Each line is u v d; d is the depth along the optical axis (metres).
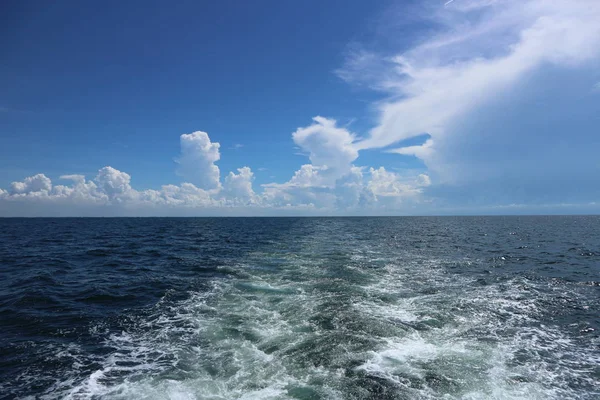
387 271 20.41
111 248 33.88
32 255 28.36
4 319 11.93
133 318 12.13
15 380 7.88
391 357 8.81
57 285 16.95
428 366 8.34
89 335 10.57
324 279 18.06
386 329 10.79
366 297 14.55
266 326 11.16
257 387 7.39
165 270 21.16
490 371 8.20
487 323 11.51
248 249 32.41
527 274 19.59
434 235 51.25
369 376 7.80
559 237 46.84
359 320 11.58
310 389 7.23
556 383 7.72
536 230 64.69
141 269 21.59
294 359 8.70
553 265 22.73
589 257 26.53
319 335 10.27
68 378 7.97
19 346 9.71
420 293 15.27
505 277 18.78
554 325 11.40
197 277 18.94
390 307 13.16
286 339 10.00
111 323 11.62
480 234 53.44
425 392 7.18
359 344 9.61
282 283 17.25
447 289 16.02
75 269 21.67
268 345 9.62
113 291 15.81
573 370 8.35
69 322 11.71
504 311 12.76
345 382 7.52
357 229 70.19
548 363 8.69
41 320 11.86
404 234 53.69
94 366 8.55
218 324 11.41
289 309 12.91
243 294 15.20
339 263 23.22
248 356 8.94
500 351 9.34
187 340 10.12
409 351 9.20
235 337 10.27
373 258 25.78
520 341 10.05
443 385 7.48
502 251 30.39
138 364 8.62
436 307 13.16
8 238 45.78
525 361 8.78
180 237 49.06
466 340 10.05
